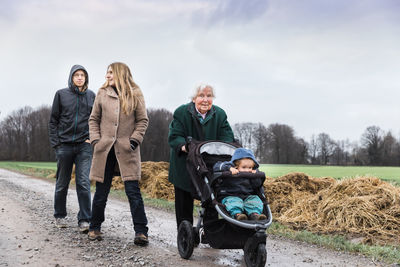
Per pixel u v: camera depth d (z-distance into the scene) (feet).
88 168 20.06
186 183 16.06
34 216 22.40
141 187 45.52
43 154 295.07
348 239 19.34
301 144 287.07
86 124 20.15
